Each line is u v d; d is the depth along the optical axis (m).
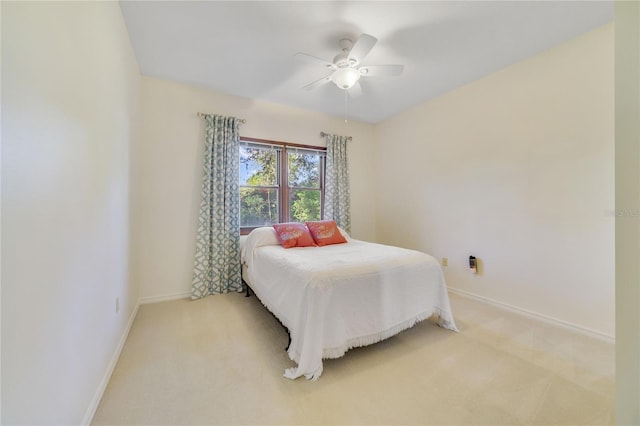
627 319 0.58
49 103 0.90
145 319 2.39
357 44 1.90
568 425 1.23
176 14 1.90
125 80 2.03
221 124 3.12
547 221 2.32
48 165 0.89
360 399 1.40
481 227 2.83
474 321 2.35
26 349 0.77
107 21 1.55
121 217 1.93
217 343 1.98
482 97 2.81
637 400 0.57
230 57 2.45
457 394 1.44
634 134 0.57
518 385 1.50
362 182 4.27
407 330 2.19
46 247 0.88
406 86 3.01
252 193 3.45
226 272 3.15
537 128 2.38
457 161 3.08
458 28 2.04
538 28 2.04
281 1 1.78
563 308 2.23
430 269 2.16
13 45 0.71
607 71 1.99
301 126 3.74
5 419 0.68
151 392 1.45
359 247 2.74
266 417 1.29
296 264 1.93
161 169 2.89
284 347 1.93
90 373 1.28
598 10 1.86
